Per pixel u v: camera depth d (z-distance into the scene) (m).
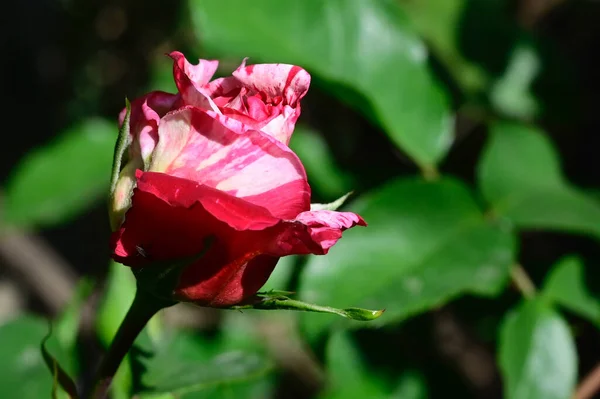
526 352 0.60
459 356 0.95
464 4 0.81
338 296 0.60
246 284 0.49
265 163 0.48
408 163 0.73
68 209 0.80
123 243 0.49
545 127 0.90
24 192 0.80
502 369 0.60
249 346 0.65
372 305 0.59
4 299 1.41
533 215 0.62
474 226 0.62
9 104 1.82
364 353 0.63
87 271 1.42
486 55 0.79
